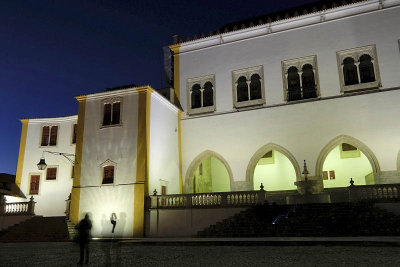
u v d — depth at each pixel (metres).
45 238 19.31
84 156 22.00
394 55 21.48
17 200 25.02
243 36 25.41
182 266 8.88
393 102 20.95
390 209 16.25
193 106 25.92
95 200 20.92
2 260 10.99
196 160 24.64
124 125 21.55
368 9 22.59
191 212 19.02
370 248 11.41
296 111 22.89
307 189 20.56
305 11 24.17
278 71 23.94
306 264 8.63
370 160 20.80
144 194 19.95
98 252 12.70
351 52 22.45
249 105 24.17
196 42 26.59
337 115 21.92
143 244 15.32
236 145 23.86
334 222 15.23
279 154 27.89
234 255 10.70
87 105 22.91
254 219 17.12
